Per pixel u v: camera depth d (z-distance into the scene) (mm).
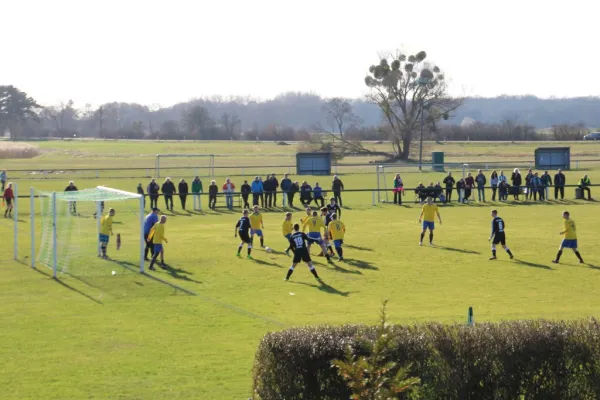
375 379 7988
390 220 39031
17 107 192125
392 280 23234
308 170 61250
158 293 21438
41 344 16141
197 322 18016
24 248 30375
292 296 20969
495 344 10156
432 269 25031
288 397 10039
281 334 10297
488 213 41969
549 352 10188
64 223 32844
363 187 59250
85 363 14758
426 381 9961
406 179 66000
